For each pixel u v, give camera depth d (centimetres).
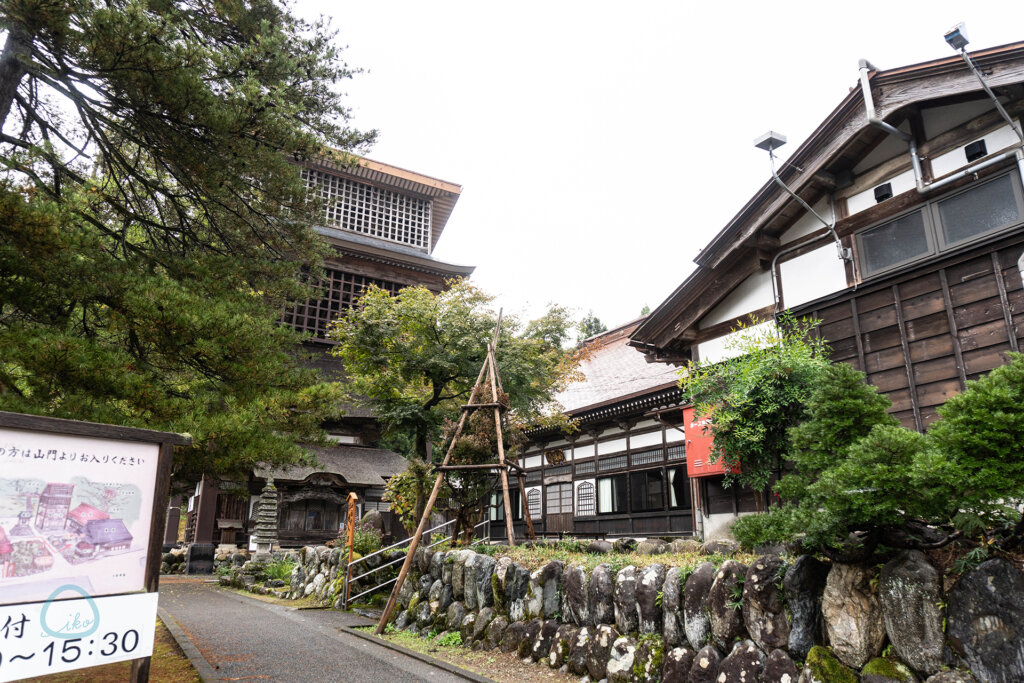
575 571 630
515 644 672
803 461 467
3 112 770
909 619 375
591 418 1702
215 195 901
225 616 998
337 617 986
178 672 596
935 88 809
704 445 1111
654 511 1557
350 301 2656
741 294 1123
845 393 459
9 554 319
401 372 1389
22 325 671
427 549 934
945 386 801
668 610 520
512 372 1321
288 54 917
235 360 753
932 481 337
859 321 917
